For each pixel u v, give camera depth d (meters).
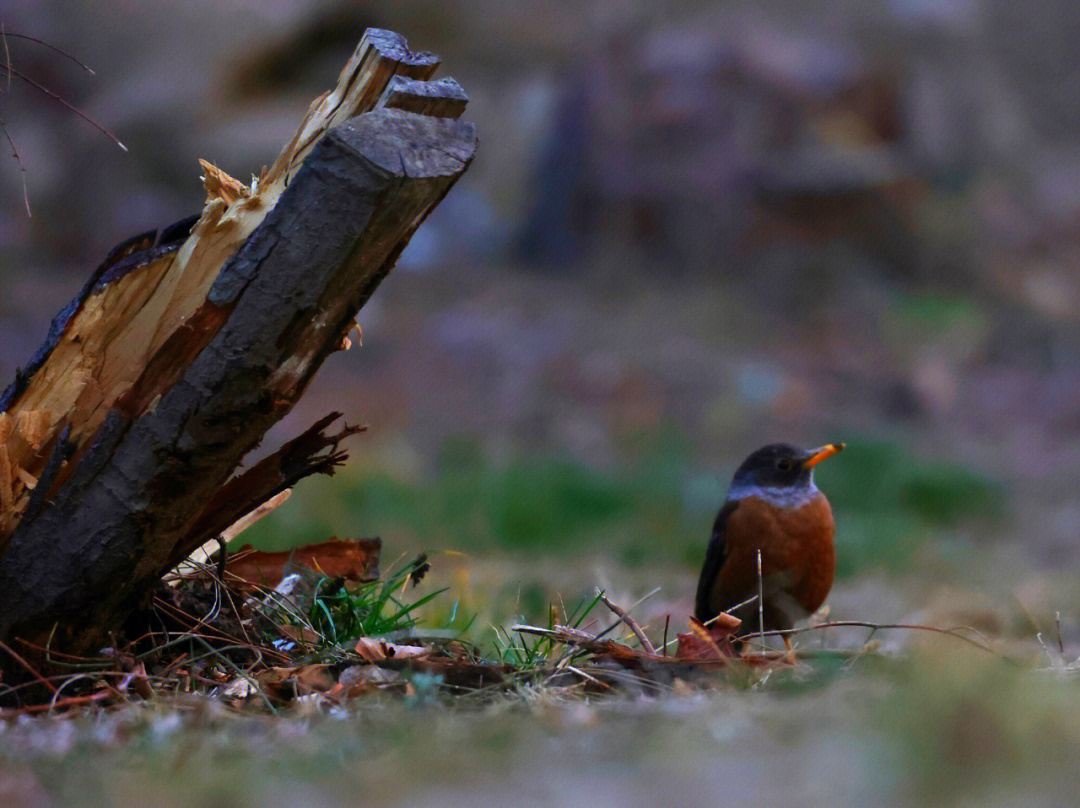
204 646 5.49
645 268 25.22
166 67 25.20
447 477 16.23
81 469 4.81
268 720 4.29
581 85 25.75
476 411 20.02
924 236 25.22
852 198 25.00
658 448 18.59
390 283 24.64
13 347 20.59
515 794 2.97
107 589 4.96
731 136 25.27
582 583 10.64
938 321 23.38
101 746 3.89
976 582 11.71
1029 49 32.50
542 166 26.08
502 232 26.44
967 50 27.95
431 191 4.53
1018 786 2.77
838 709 3.65
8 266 23.47
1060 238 26.69
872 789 2.82
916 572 12.78
